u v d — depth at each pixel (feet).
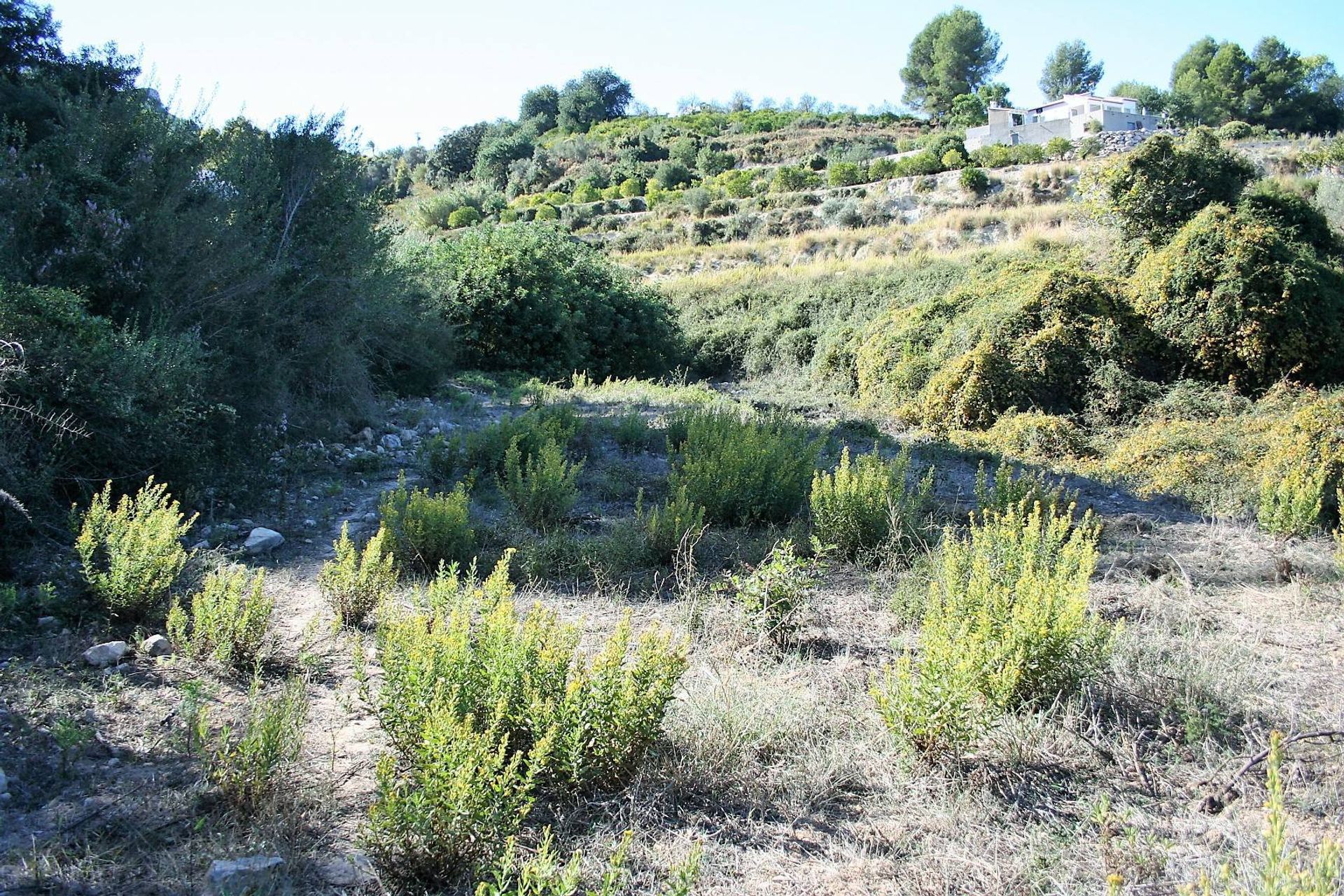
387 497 20.92
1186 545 21.04
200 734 10.41
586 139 209.26
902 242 82.69
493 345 53.01
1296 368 35.55
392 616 12.27
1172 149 42.68
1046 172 87.20
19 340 17.39
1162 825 10.23
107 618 14.67
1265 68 196.03
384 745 11.58
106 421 18.60
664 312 66.23
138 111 24.71
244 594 16.66
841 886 9.17
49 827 9.46
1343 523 20.16
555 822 10.03
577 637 11.92
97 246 22.21
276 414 26.81
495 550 19.74
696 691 13.10
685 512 20.15
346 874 9.02
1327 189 55.47
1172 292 37.99
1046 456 32.73
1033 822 10.36
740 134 210.38
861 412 43.65
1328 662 14.66
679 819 10.32
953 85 243.60
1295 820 10.23
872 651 15.35
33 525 16.94
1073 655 13.01
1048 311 38.93
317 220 30.48
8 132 22.03
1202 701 12.95
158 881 8.63
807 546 20.58
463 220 124.06
